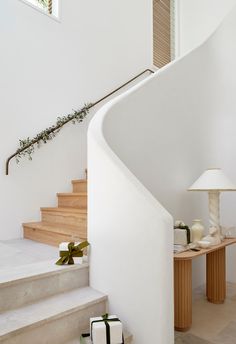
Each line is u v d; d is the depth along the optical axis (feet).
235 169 10.91
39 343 5.16
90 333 5.43
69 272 6.56
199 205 10.84
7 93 10.61
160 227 5.42
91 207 6.96
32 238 10.23
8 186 10.52
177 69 10.09
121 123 8.05
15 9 11.04
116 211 6.24
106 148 6.76
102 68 14.53
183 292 7.35
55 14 12.82
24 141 10.94
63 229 9.21
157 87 9.28
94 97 14.01
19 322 5.00
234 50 11.10
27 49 11.35
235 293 9.94
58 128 12.12
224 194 11.09
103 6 14.80
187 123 10.40
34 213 11.26
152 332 5.48
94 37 14.21
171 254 5.50
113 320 5.42
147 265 5.60
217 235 8.70
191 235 8.51
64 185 12.47
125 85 15.71
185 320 7.32
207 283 9.35
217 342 6.78
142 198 5.72
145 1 17.62
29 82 11.35
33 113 11.43
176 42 18.01
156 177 9.06
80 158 13.21
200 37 16.55
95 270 6.72
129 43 16.22
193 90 10.74
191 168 10.47
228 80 11.23
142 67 16.98
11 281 5.51
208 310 8.60
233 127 11.02
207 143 11.29
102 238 6.57
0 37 10.50
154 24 18.63
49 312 5.40
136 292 5.78
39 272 6.07
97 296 6.23
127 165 8.13
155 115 9.15
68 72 12.89
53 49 12.32
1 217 10.27
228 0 15.21
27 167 11.14
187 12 17.42
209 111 11.46
